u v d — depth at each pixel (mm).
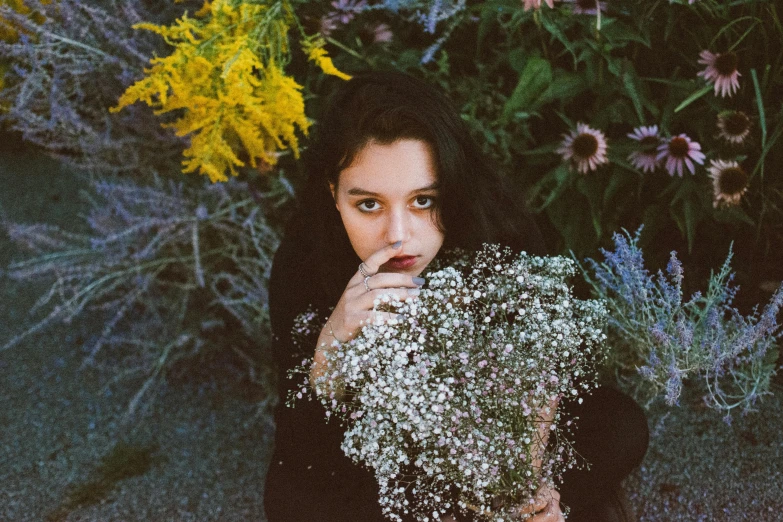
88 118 2369
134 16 2021
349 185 1177
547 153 2057
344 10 1950
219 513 2064
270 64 1705
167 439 2328
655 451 2004
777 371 2002
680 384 1377
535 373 1083
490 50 2117
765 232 1985
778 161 1902
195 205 2281
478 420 1066
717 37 1843
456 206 1295
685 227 1954
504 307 1142
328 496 1375
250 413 2400
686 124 1961
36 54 2023
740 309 1963
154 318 2621
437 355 1111
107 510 2098
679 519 1848
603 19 1799
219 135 1698
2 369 2658
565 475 1398
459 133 1233
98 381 2586
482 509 1178
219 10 1656
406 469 1347
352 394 1309
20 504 2131
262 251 2152
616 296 1800
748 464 1924
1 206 3371
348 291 1203
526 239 1461
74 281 2832
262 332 2375
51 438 2359
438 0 1791
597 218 1951
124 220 2424
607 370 2055
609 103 1934
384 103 1141
